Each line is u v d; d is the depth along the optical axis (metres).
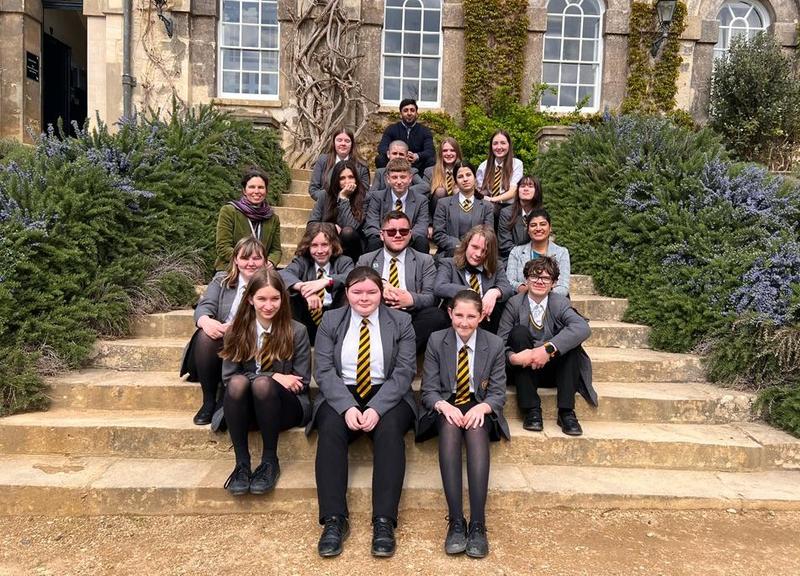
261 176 4.54
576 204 5.81
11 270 3.86
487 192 5.69
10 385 3.52
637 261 5.02
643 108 9.02
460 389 3.23
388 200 4.90
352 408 2.99
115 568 2.58
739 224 4.74
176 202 5.23
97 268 4.32
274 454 3.12
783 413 3.72
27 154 5.35
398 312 3.30
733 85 8.57
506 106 8.77
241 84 9.09
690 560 2.71
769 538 2.91
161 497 3.03
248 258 3.54
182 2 8.66
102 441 3.37
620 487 3.23
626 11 8.96
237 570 2.58
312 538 2.84
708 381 4.22
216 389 3.50
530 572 2.59
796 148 8.65
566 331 3.53
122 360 4.03
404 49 9.13
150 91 8.77
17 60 9.46
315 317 3.87
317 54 8.65
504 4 8.86
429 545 2.79
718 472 3.47
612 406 3.80
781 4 9.23
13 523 2.93
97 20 9.01
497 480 3.27
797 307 3.95
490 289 3.85
